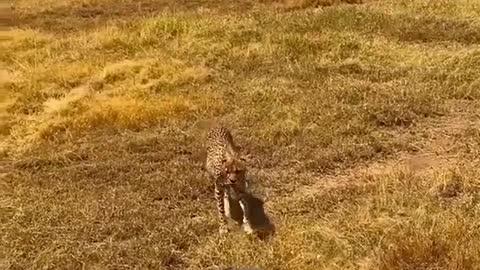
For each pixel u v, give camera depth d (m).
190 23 15.40
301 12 16.67
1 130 10.75
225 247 6.72
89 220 7.52
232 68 12.77
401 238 6.37
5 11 20.44
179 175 8.56
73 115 10.98
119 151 9.59
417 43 13.70
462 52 12.55
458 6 15.94
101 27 16.80
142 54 13.83
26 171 9.24
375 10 15.89
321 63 12.64
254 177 8.33
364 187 7.82
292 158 8.93
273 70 12.41
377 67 12.25
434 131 9.71
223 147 7.24
